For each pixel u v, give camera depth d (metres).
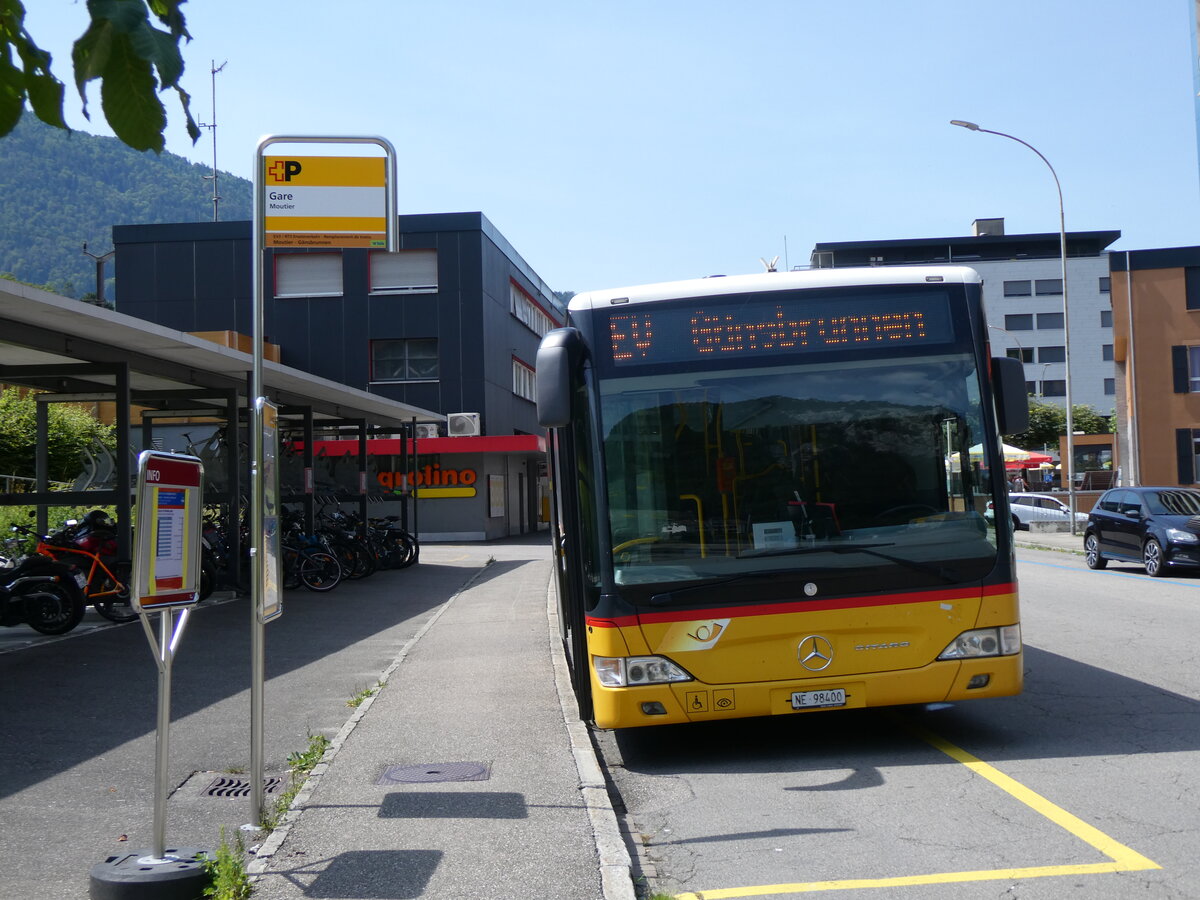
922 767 6.60
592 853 4.94
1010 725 7.69
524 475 48.09
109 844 5.50
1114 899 4.31
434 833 5.29
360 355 40.03
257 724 5.70
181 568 4.82
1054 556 27.45
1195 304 39.44
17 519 21.19
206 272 40.47
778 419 6.93
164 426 22.64
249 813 6.08
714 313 7.06
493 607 16.16
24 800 6.33
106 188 168.88
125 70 2.11
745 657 6.66
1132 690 8.81
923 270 7.24
